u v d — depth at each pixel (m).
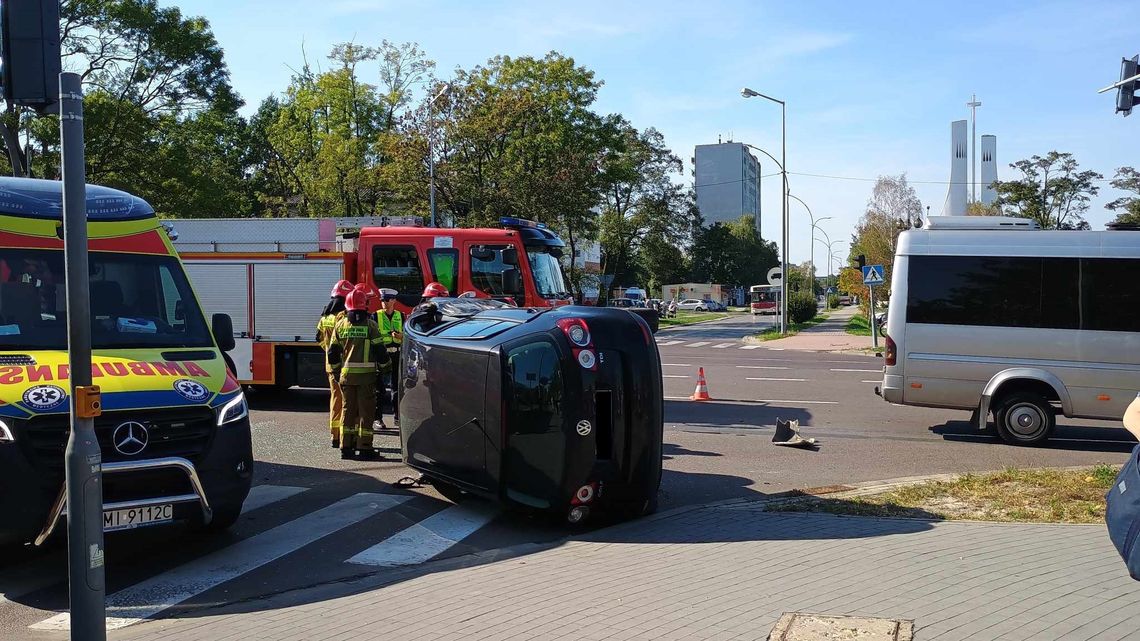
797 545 6.05
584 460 6.73
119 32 33.12
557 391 6.75
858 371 21.28
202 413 6.14
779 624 4.41
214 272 14.28
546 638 4.41
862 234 47.34
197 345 6.98
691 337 40.12
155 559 6.30
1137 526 2.83
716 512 7.25
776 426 11.96
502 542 6.70
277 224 14.38
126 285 7.01
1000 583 4.95
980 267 11.23
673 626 4.49
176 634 4.79
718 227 112.69
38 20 4.22
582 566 5.75
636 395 6.96
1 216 6.64
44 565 6.17
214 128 36.59
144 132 33.62
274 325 14.15
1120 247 10.81
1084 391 10.80
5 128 30.81
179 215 35.94
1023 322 11.02
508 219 14.35
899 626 4.27
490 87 39.88
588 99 45.97
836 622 4.39
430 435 7.88
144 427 5.82
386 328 12.06
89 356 3.97
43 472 5.56
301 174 45.56
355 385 9.86
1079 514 6.81
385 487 8.55
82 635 3.94
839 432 11.99
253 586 5.70
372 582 5.65
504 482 7.03
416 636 4.53
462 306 8.80
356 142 41.97
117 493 5.72
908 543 5.98
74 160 3.94
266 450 10.52
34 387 5.76
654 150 59.19
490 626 4.63
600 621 4.62
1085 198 50.41
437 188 38.16
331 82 42.44
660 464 7.18
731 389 17.34
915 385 11.45
